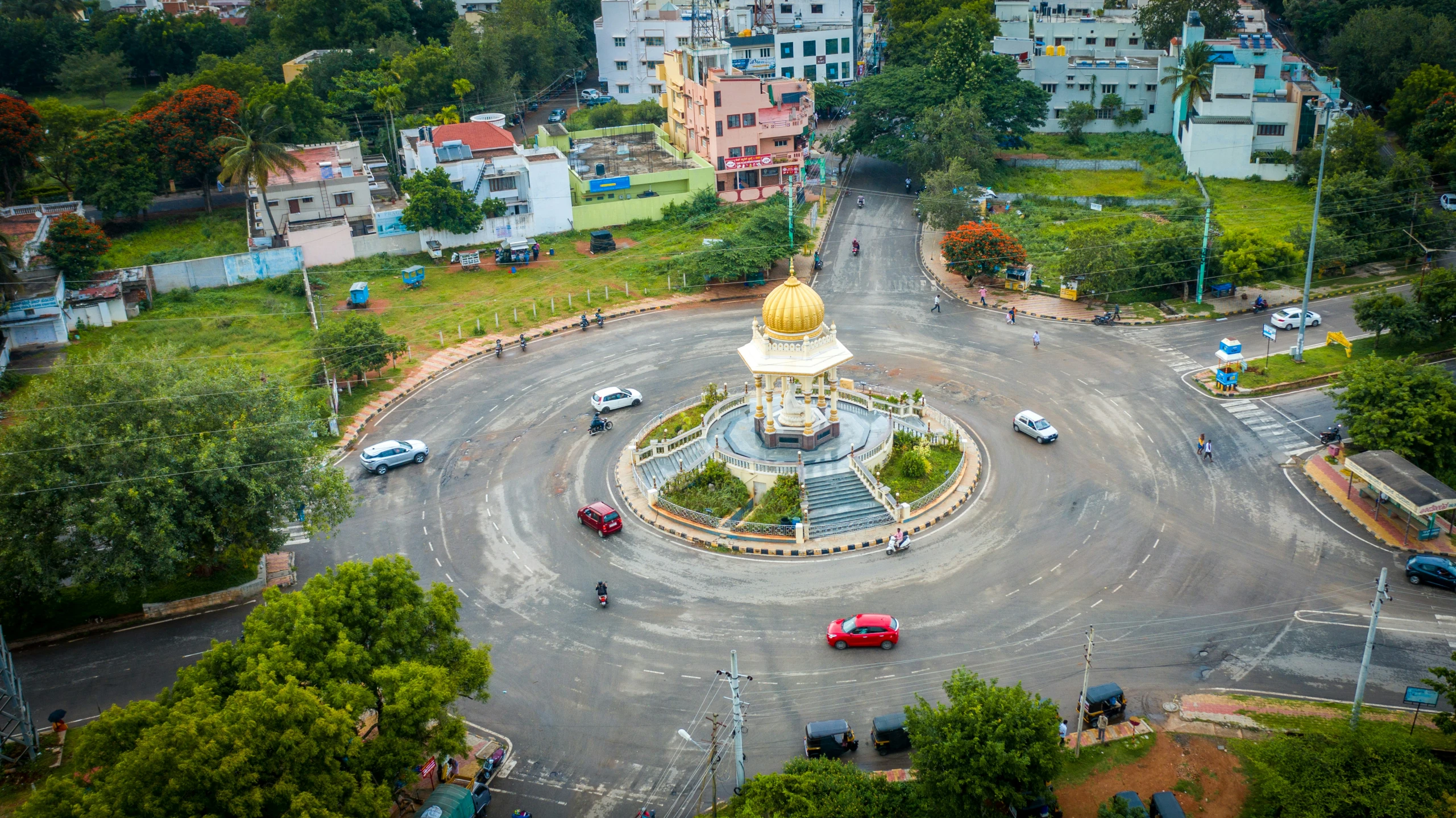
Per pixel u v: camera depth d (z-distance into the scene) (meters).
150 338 94.12
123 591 55.50
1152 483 70.50
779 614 58.38
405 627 45.84
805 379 71.31
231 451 57.78
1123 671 53.12
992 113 134.75
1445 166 117.69
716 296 105.38
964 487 70.38
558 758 48.84
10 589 55.75
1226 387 82.19
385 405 84.69
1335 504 67.31
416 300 104.94
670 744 49.47
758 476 70.56
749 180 132.00
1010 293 103.88
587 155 139.75
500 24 174.00
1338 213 105.94
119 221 120.81
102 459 56.09
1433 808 39.53
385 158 143.12
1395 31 149.38
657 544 65.88
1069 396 82.94
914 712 44.16
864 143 137.38
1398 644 54.50
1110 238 104.62
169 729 37.03
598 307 102.94
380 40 165.75
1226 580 60.12
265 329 97.38
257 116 126.88
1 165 116.62
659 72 149.38
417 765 42.03
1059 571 61.34
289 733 37.81
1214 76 135.62
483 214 117.62
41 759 48.28
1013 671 53.16
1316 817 39.91
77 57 168.25
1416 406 67.38
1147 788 45.84
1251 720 49.44
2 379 84.31
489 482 73.50
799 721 50.41
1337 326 92.31
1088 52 167.50
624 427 80.56
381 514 69.88
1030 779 40.66
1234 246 101.31
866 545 64.69
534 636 57.38
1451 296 82.94
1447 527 64.00
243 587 60.97
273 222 115.88
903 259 113.19
